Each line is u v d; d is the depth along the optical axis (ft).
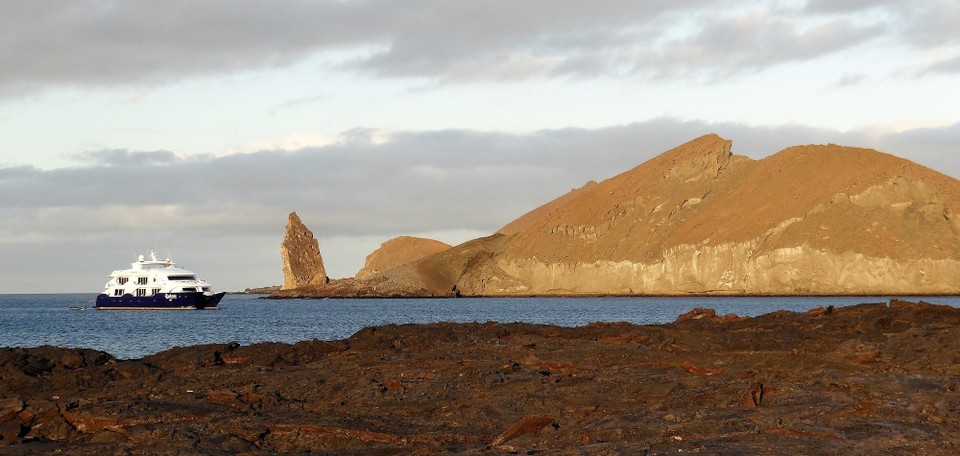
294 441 84.64
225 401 102.01
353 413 94.68
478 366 118.01
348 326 350.43
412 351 142.41
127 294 510.17
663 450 70.74
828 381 99.04
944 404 86.74
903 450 69.41
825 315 175.73
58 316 460.14
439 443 82.84
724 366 115.65
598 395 99.40
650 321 358.64
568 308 540.52
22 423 90.58
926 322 154.81
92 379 119.24
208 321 393.70
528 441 78.54
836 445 71.26
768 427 77.71
